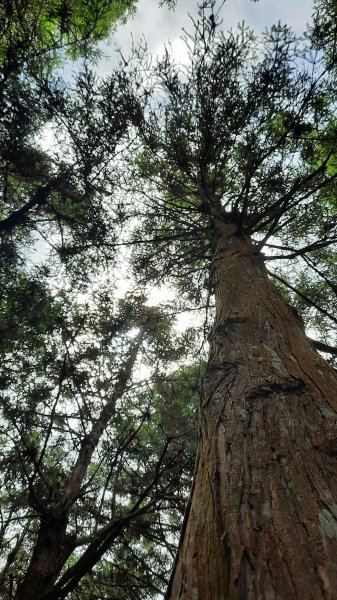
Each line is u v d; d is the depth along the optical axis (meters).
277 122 5.46
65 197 5.89
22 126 5.29
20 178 6.25
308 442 1.43
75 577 2.76
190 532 1.25
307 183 5.61
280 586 0.89
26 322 5.80
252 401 1.77
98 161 5.53
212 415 1.84
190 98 5.01
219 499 1.29
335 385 1.91
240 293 3.14
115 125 5.27
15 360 5.64
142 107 5.22
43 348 5.91
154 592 5.03
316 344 3.72
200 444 1.78
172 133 5.41
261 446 1.47
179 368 6.86
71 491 4.02
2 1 5.25
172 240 6.56
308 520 1.08
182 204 6.97
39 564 3.32
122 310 6.66
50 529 3.53
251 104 4.73
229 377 2.06
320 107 4.74
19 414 4.57
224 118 4.89
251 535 1.08
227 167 5.95
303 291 7.30
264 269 3.80
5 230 6.12
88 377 5.18
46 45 5.97
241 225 4.46
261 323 2.56
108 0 6.97
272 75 4.47
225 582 0.97
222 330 2.62
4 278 6.25
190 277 7.12
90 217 6.03
